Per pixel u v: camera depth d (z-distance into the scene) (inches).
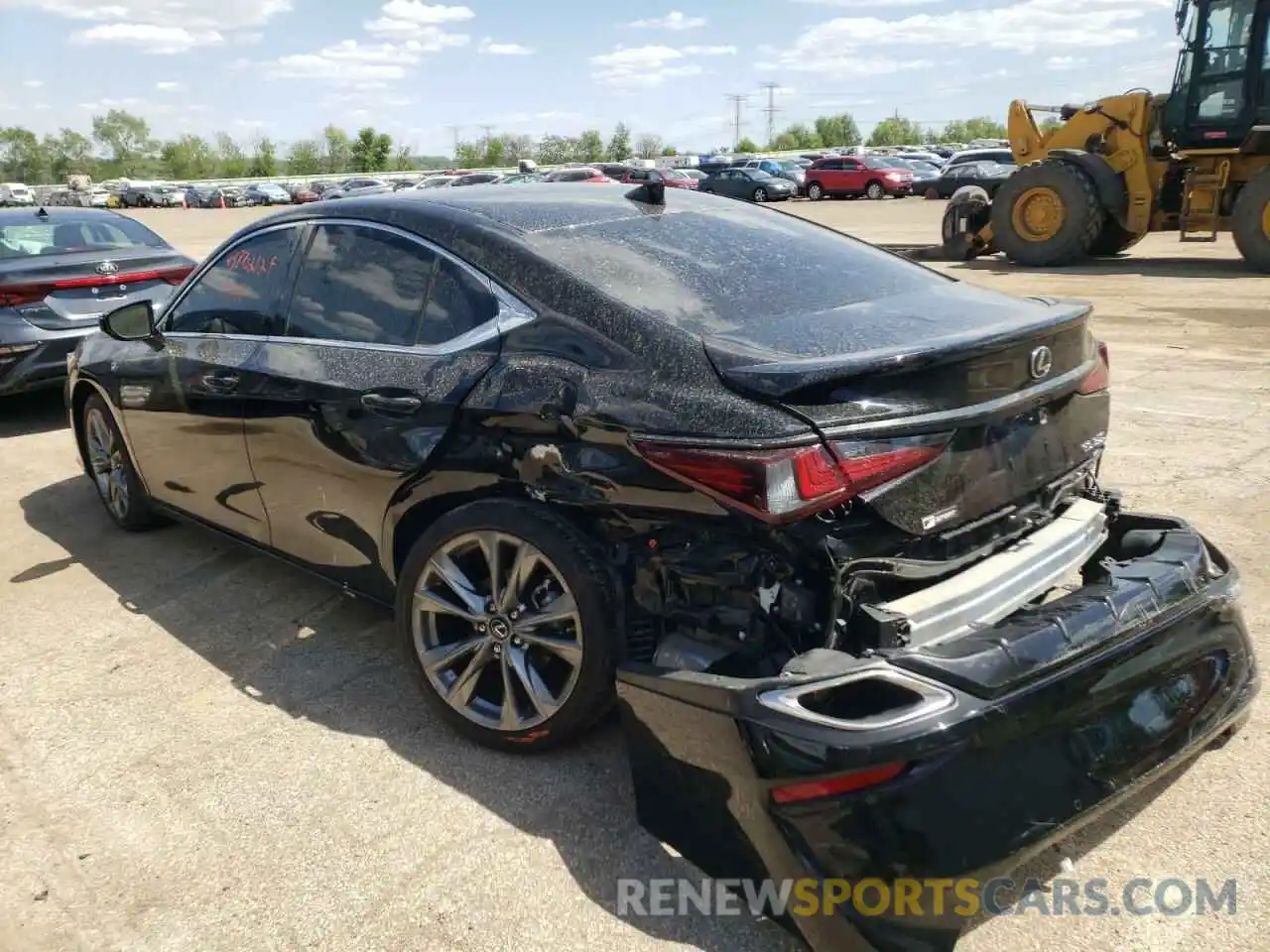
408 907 100.4
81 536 207.0
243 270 159.0
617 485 103.6
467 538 119.5
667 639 103.4
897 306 117.0
